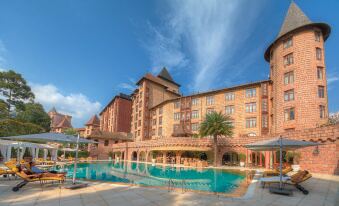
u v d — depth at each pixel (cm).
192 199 880
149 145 4081
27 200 823
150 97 6381
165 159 3700
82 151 5069
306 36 3241
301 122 3041
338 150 1780
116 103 7444
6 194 913
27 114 4125
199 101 4909
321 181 1416
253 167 2827
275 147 1227
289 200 902
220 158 3309
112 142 5703
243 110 4144
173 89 7238
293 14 3547
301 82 3144
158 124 5856
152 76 6738
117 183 1252
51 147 2619
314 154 2011
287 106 3275
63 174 1171
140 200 850
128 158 4712
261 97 3928
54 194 927
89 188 1064
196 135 3912
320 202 874
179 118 5234
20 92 4150
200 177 2000
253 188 1181
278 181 1127
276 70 3603
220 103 4528
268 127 3788
